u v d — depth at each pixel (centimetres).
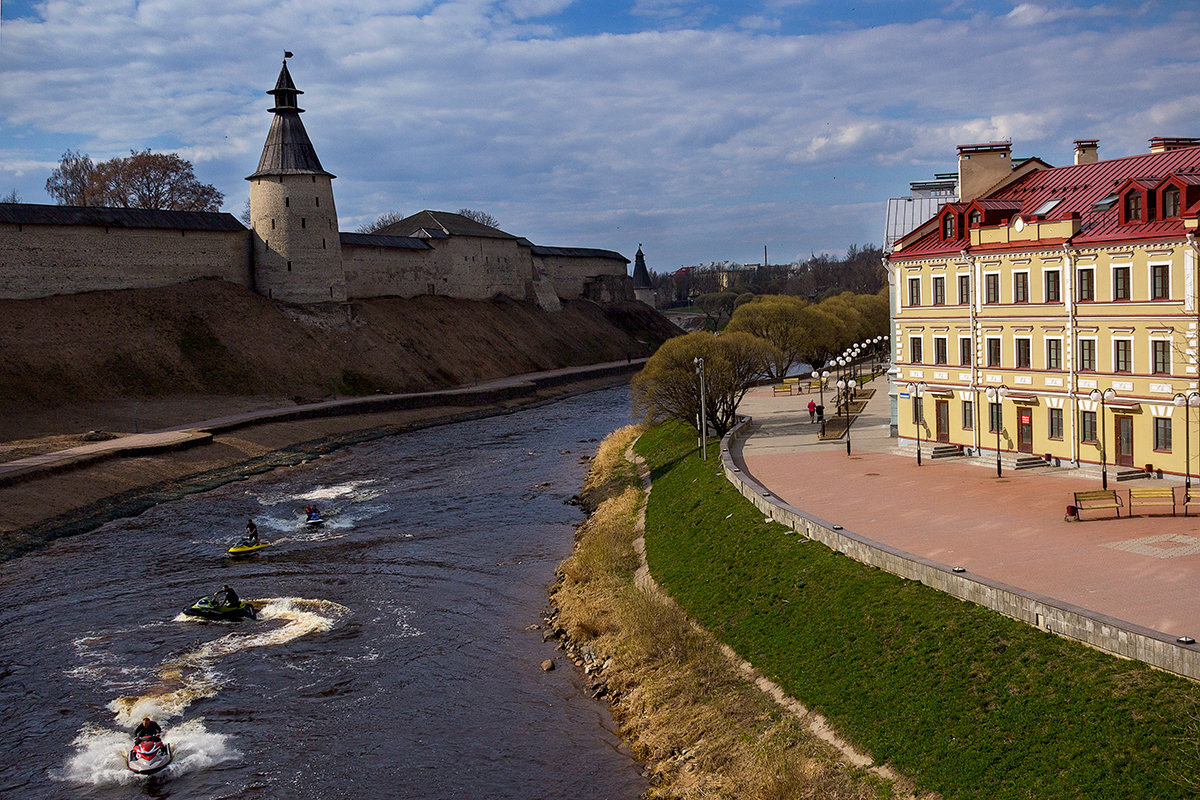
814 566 3581
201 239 12988
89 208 11956
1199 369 4266
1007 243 5209
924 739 2497
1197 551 3200
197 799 2811
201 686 3575
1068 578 2997
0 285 10806
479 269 18700
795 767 2536
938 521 3891
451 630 4094
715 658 3322
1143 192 4578
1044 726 2342
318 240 13738
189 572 5088
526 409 12925
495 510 6391
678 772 2789
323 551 5447
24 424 8925
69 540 5850
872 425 7056
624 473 7000
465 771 2920
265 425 9688
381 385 12850
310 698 3453
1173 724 2161
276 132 13662
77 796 2842
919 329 5909
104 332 10962
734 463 5612
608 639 3762
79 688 3588
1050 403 5025
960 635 2786
